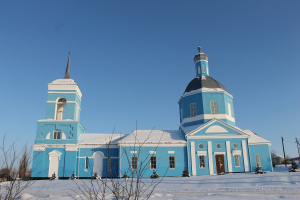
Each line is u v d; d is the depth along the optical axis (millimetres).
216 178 27141
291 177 23531
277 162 74375
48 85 37688
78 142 36438
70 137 35906
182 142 34938
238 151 34438
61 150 35344
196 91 38438
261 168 33375
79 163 35281
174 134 37719
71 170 34562
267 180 23172
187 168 34031
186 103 39344
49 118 36625
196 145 34719
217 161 34219
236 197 14633
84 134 39781
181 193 18453
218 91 38250
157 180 27594
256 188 19000
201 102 37844
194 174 33562
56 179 32750
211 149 34562
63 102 38312
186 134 34906
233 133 35219
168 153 34562
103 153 35812
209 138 34969
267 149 34875
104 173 34938
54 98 37438
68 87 37781
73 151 35375
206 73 42062
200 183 24297
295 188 18141
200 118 37312
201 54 42812
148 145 34625
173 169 33875
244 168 33938
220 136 34938
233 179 25359
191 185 23312
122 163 33469
